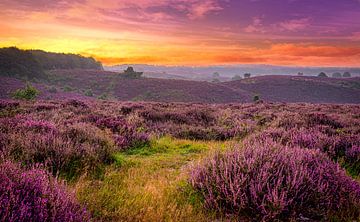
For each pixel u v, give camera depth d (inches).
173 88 3789.4
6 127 276.7
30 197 114.0
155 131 446.6
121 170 223.6
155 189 171.0
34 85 3137.3
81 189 162.9
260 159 175.6
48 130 274.7
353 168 243.0
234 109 965.2
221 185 159.8
